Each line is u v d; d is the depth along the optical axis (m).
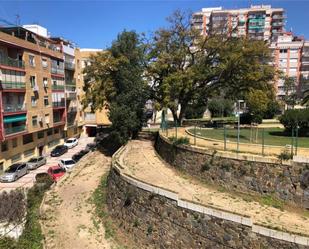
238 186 15.39
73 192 21.72
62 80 42.34
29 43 33.06
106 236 15.56
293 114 23.44
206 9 101.38
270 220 12.09
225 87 34.84
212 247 11.60
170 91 30.19
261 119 34.56
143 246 14.20
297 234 9.90
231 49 31.17
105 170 26.31
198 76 30.75
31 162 30.55
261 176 14.67
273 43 76.25
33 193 20.52
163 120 31.06
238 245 10.88
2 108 27.77
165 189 13.74
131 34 33.31
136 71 32.03
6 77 28.42
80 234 15.78
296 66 73.81
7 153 29.67
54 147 40.78
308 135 22.98
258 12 92.94
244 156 15.30
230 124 35.88
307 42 73.06
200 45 31.55
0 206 17.59
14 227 16.08
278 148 16.94
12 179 26.19
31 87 33.47
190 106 40.06
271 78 33.09
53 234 15.77
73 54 46.56
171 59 30.91
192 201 12.65
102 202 19.50
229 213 11.23
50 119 38.28
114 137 34.31
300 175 13.49
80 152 35.31
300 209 13.27
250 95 31.12
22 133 31.33
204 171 17.14
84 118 52.19
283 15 95.00
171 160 20.89
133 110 31.42
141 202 14.89
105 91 33.06
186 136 23.02
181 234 12.69
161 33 31.58
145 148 27.78
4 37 28.22
